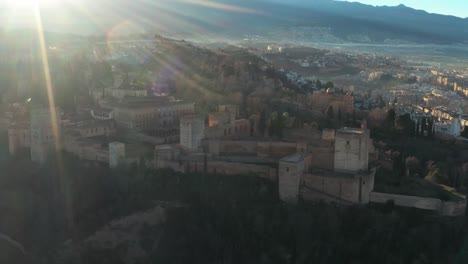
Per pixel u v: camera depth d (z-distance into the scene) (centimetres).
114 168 16038
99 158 16700
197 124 16288
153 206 14575
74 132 18212
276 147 16288
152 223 14512
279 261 12744
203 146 16612
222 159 15812
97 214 15025
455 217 13325
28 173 17125
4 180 17238
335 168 14625
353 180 13575
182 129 16262
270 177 14862
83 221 15075
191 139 16138
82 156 17225
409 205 13688
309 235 13025
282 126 19125
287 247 12950
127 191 15250
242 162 15600
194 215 14112
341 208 13550
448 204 13325
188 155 16050
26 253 15000
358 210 13325
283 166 13888
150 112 19488
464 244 12556
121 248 14538
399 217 13138
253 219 13462
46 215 15588
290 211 13450
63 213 15450
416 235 12631
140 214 14588
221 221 13738
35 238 15250
